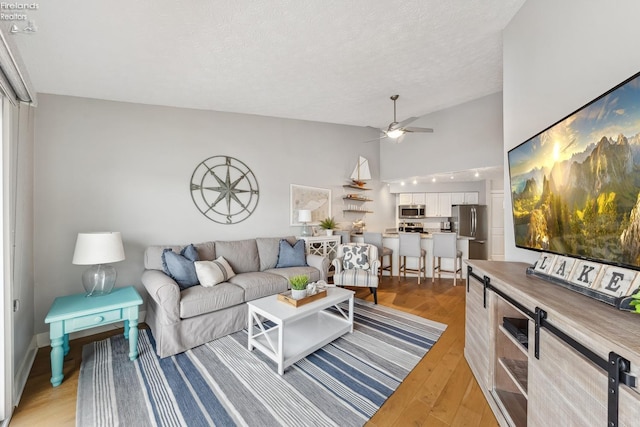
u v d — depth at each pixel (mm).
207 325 2498
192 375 1997
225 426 1521
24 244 2199
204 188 3557
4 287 1593
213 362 2174
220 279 2838
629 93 964
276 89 3234
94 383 1896
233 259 3387
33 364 2180
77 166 2729
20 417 1590
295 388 1854
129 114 3037
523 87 2061
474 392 1829
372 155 5949
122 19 1850
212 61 2490
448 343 2535
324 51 2510
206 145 3582
